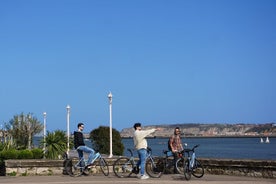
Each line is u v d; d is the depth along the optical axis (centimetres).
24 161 1861
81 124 1855
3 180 1684
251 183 1524
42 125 4206
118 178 1716
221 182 1547
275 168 1636
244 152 9088
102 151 4131
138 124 1717
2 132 3484
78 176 1809
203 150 10412
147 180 1623
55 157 2588
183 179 1642
